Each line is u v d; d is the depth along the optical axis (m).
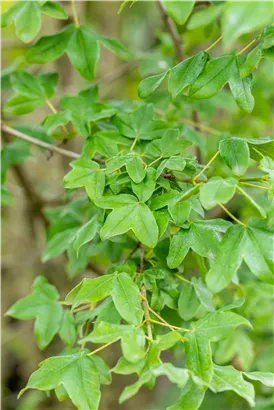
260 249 0.63
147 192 0.67
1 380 1.62
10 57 1.40
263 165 0.66
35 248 1.40
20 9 0.75
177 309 0.70
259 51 0.66
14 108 0.82
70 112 0.78
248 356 0.87
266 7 0.57
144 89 0.70
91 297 0.64
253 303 0.89
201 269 0.71
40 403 1.37
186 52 1.05
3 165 0.90
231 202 1.05
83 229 0.71
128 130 0.76
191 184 0.70
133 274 0.69
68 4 1.04
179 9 0.63
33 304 0.75
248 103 0.68
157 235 0.66
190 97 0.69
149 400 1.56
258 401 0.95
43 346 0.74
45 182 1.40
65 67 1.13
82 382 0.65
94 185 0.69
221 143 0.67
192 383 0.62
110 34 1.41
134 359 0.59
